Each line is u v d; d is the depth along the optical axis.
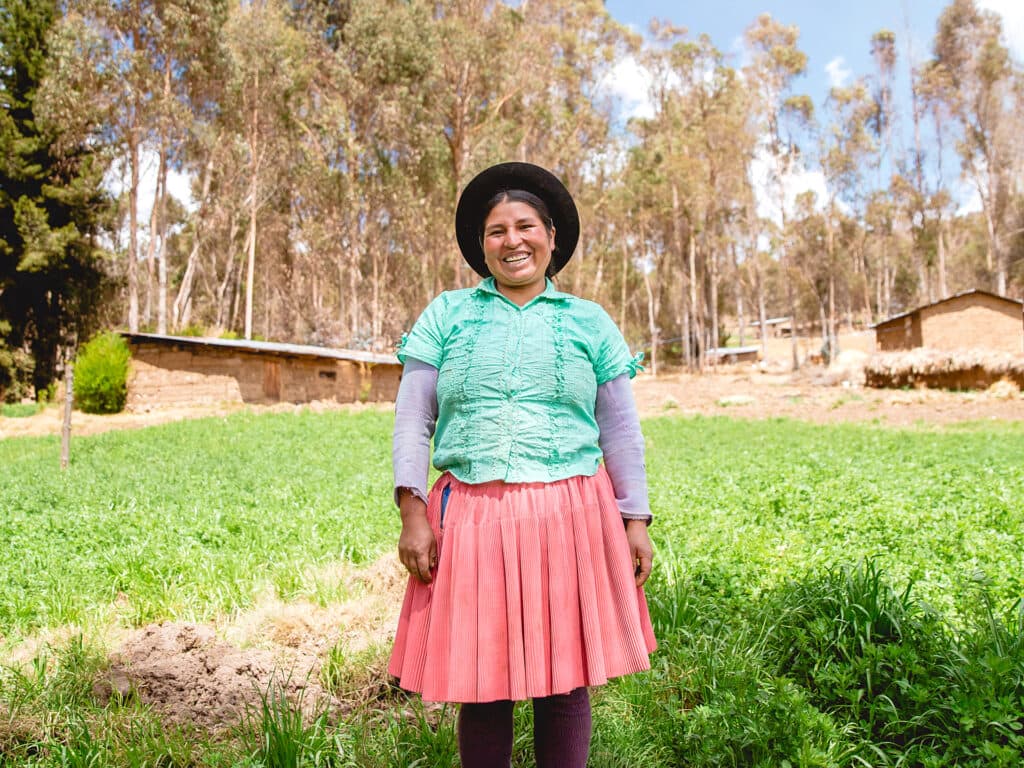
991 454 11.77
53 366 36.81
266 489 9.33
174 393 29.48
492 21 45.06
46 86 34.28
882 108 61.50
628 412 2.38
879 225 65.75
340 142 45.53
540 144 52.53
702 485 8.87
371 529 6.38
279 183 50.69
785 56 59.59
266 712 2.77
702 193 55.84
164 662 3.44
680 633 3.64
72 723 2.98
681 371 62.06
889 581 4.34
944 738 2.68
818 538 5.92
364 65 43.62
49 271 35.03
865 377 32.47
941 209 61.03
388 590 4.78
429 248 52.28
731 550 5.22
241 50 42.47
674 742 2.83
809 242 61.62
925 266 65.94
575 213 2.50
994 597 3.95
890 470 9.98
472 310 2.31
